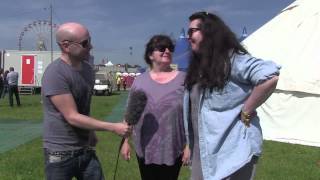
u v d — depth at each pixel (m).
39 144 12.56
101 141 12.73
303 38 14.43
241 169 4.10
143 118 5.22
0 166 9.52
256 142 4.14
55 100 4.33
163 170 5.28
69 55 4.37
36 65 42.88
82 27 4.39
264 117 14.19
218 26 4.14
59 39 4.36
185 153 5.06
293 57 14.05
